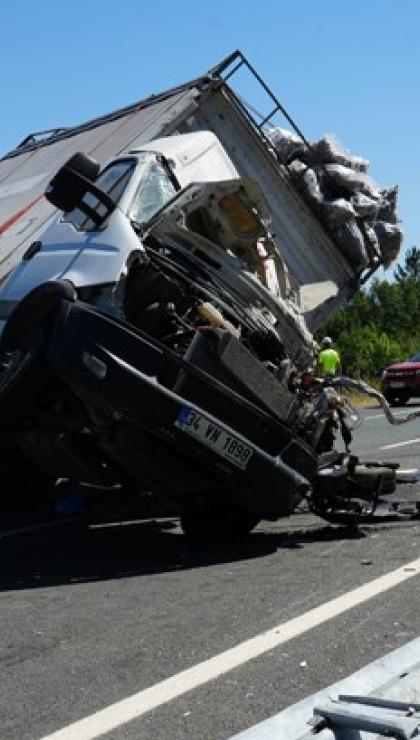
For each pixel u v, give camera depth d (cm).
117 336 574
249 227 684
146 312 620
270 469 600
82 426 631
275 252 718
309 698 300
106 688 392
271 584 547
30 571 619
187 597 528
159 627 472
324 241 1038
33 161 1173
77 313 579
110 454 629
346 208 1020
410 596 504
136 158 720
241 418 602
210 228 678
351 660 410
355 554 616
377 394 701
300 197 1026
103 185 717
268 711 361
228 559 625
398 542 643
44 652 442
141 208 680
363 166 1077
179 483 627
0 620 499
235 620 478
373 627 454
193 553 651
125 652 436
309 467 630
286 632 453
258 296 671
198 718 358
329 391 675
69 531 757
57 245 676
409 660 355
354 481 693
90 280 618
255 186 659
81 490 830
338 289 1047
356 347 4481
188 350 589
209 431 580
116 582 574
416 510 720
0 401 620
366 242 1055
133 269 627
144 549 672
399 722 258
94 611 509
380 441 1390
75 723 358
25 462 809
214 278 658
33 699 384
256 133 1009
